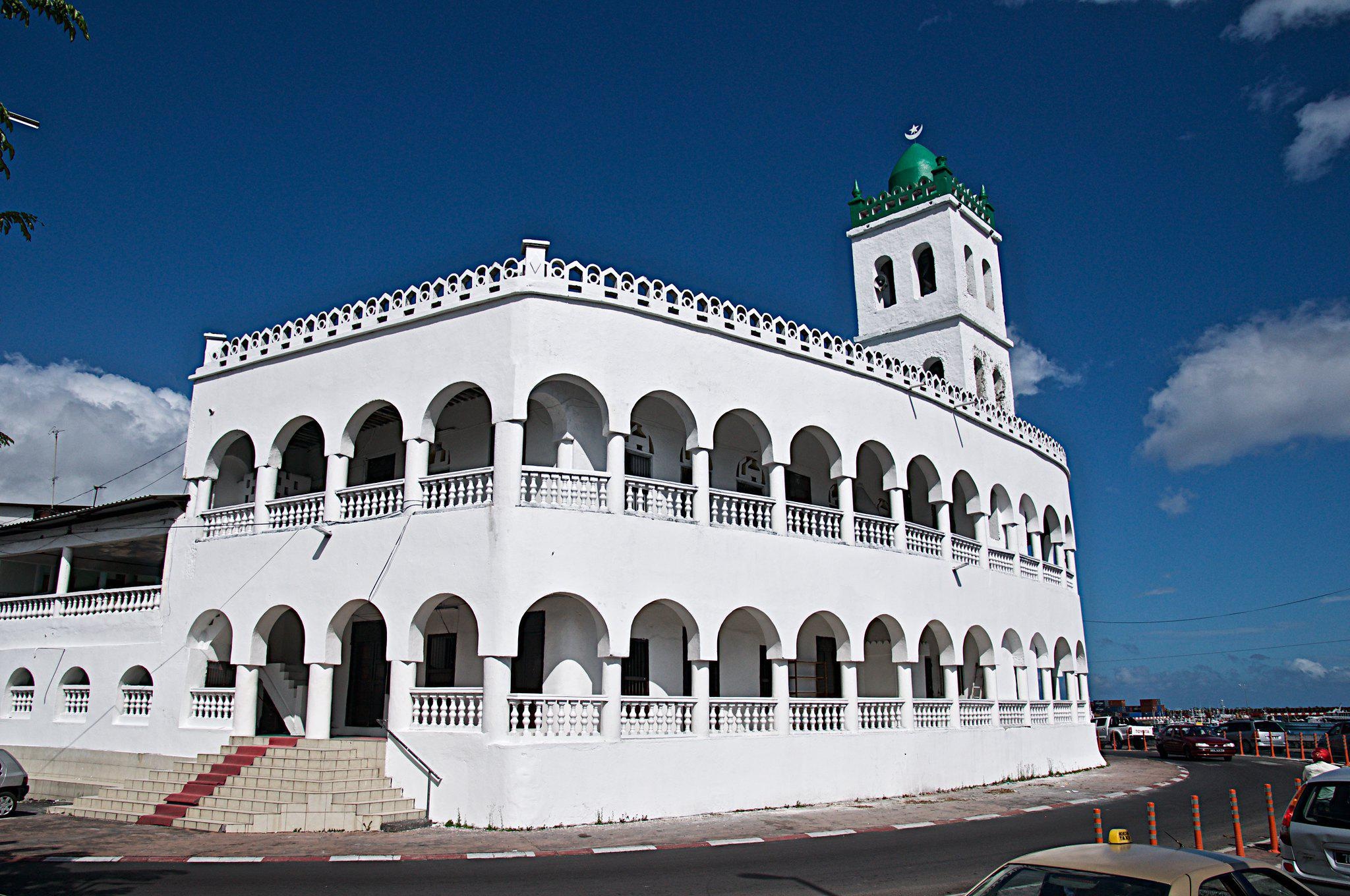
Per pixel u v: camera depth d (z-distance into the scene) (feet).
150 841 53.36
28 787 71.20
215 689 71.20
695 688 66.54
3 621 88.69
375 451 81.41
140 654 76.33
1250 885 20.38
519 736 59.36
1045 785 86.53
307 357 73.31
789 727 70.64
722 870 45.29
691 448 70.03
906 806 70.74
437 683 72.33
